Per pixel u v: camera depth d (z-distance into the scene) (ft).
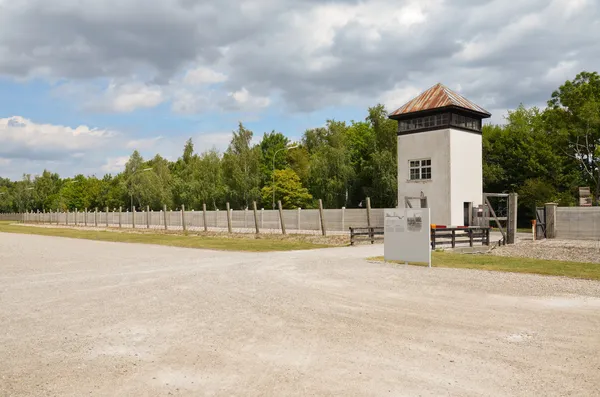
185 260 65.26
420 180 119.85
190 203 295.89
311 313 29.30
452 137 115.65
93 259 69.92
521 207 177.37
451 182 114.62
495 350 21.20
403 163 124.26
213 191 282.77
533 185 165.17
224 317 28.63
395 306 31.04
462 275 44.78
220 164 296.51
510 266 50.75
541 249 67.41
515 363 19.42
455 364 19.38
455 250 70.13
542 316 27.71
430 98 121.29
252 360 20.36
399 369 18.89
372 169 205.36
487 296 34.22
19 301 35.32
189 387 17.34
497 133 215.92
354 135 268.00
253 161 274.98
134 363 20.20
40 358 21.09
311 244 95.09
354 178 220.84
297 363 19.86
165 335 24.72
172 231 161.07
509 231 78.33
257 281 42.68
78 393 16.89
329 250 75.36
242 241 107.96
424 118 120.67
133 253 80.53
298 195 253.65
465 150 119.34
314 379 17.93
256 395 16.46
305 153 311.27
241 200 271.08
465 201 118.62
